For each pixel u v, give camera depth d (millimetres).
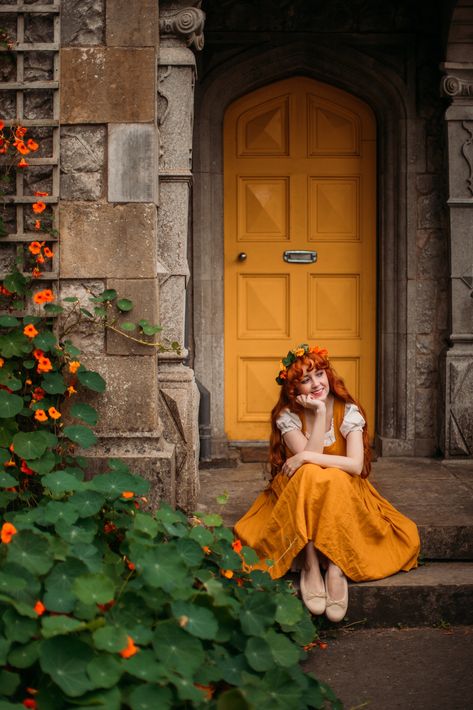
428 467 5117
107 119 3857
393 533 3699
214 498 4426
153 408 3920
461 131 5160
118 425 3924
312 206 5625
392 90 5363
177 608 2656
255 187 5602
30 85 3857
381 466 5152
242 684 2633
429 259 5430
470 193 5195
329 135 5594
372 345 5684
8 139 3846
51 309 3787
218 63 5367
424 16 5336
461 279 5254
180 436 4055
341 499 3422
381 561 3594
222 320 5574
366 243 5641
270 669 2680
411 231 5402
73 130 3875
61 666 2406
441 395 5363
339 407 3771
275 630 3158
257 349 5680
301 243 5637
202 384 5340
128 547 3043
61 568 2701
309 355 3725
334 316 5680
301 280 5652
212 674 2615
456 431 5262
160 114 4094
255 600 2865
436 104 5371
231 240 5617
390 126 5434
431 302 5441
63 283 3906
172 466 3936
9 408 3635
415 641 3422
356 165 5605
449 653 3309
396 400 5523
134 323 3904
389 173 5461
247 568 3312
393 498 4344
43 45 3857
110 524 3383
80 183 3885
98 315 3857
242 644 2799
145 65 3850
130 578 3002
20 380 3816
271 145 5582
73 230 3883
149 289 3895
